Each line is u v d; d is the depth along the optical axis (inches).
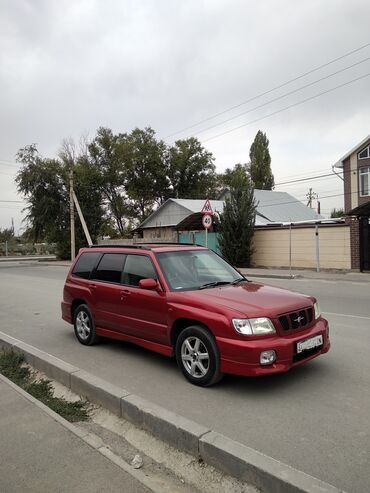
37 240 1791.3
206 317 191.3
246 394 187.9
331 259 813.9
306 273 759.1
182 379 210.4
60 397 193.6
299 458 133.6
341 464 129.6
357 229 773.9
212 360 190.4
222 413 169.3
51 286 671.8
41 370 224.8
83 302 285.4
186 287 219.6
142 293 228.4
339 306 410.6
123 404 164.9
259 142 2246.6
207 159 2196.1
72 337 310.2
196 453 134.0
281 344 180.2
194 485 122.8
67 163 1765.5
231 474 123.0
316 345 194.7
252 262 950.4
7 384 201.5
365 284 607.2
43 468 129.0
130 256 248.8
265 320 181.6
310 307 200.5
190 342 202.5
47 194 1694.1
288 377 207.0
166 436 144.9
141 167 2110.0
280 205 1572.3
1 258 2130.9
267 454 136.7
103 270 266.2
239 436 149.7
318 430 152.6
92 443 144.1
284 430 153.3
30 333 327.9
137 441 149.6
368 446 140.4
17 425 157.9
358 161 1411.2
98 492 116.9
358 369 217.2
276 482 111.3
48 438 147.7
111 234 1990.7
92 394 183.2
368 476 123.1
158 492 118.2
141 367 231.9
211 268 242.7
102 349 271.4
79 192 1700.3
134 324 235.0
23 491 118.0
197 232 1058.7
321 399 180.4
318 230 828.6
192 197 2182.6
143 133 2126.0
